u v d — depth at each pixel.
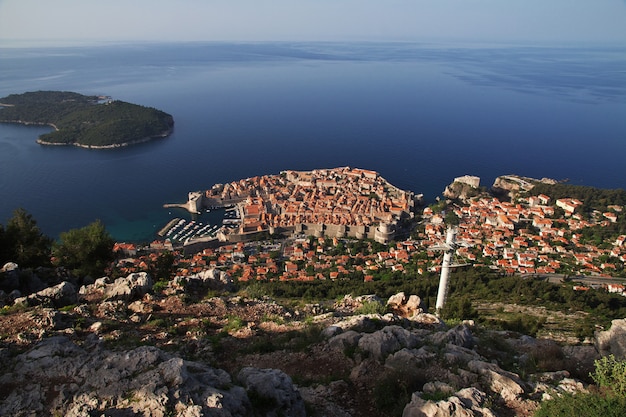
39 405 14.47
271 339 26.20
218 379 16.44
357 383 20.69
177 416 13.76
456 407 17.05
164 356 17.03
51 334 22.67
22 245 42.75
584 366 23.67
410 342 23.84
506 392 19.11
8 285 33.16
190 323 27.56
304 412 17.30
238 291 38.88
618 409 15.80
